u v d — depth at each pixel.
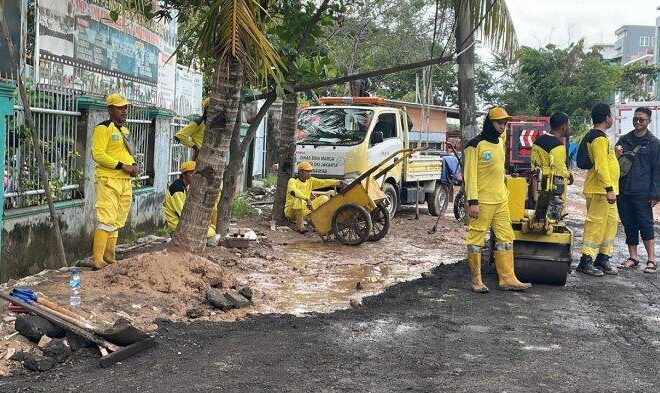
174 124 14.43
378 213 12.82
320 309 7.92
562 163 9.47
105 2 10.75
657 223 16.94
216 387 5.26
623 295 8.95
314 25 10.61
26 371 5.46
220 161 8.73
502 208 8.99
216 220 11.31
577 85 49.12
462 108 12.41
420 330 7.05
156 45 13.41
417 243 12.89
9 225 7.86
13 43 7.91
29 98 8.52
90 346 5.91
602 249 10.42
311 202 13.22
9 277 7.89
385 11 29.72
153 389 5.18
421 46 30.33
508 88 51.09
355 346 6.43
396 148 15.71
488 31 10.27
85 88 10.20
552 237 9.30
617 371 5.91
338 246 12.24
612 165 10.12
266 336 6.64
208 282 8.12
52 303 6.12
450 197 18.05
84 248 9.77
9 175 8.18
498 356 6.26
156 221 12.84
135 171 8.70
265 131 24.14
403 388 5.37
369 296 8.59
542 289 9.19
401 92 34.91
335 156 14.74
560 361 6.15
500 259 9.09
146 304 7.12
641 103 25.22
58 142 9.22
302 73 10.25
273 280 9.30
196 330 6.65
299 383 5.41
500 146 8.90
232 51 7.38
